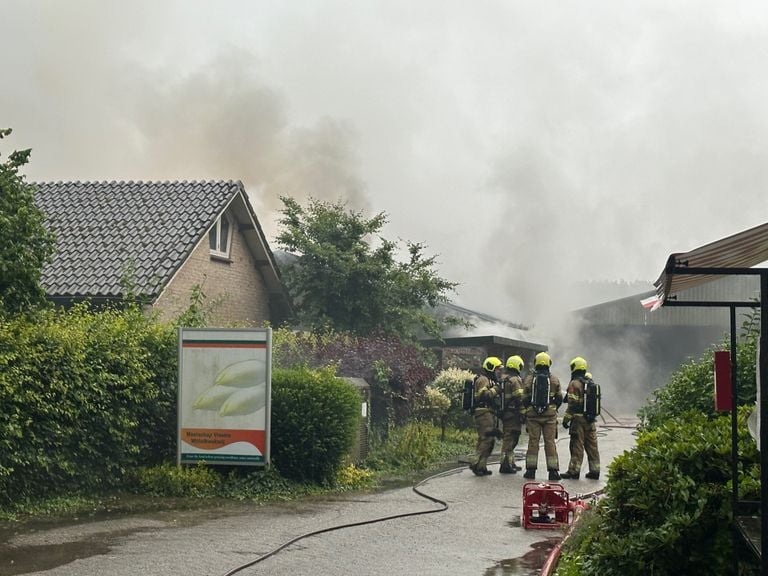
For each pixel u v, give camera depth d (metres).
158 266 20.34
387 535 10.73
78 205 24.12
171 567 8.70
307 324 25.36
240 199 24.08
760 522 5.57
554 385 16.86
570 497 13.90
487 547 10.14
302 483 14.34
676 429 7.20
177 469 13.47
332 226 26.06
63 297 19.66
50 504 11.70
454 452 21.09
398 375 19.78
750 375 10.04
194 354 13.91
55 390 11.80
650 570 6.25
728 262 5.87
